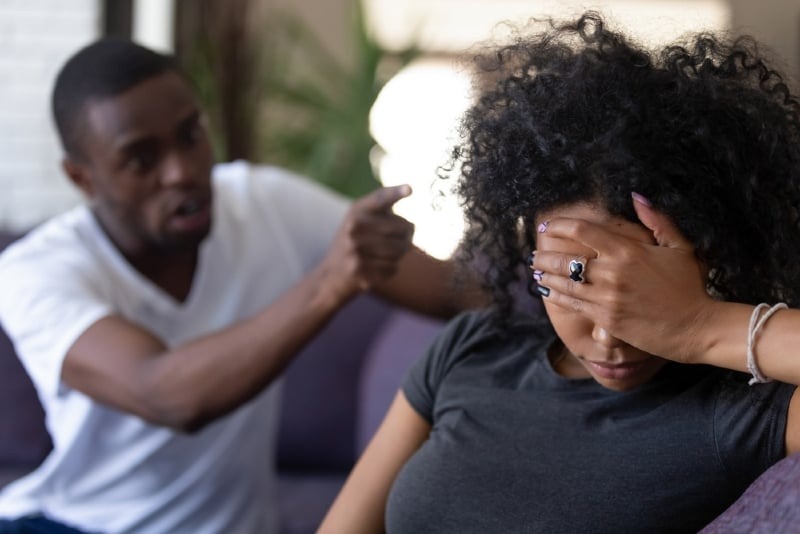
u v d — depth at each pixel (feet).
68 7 9.25
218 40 10.14
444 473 2.97
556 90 2.75
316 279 4.12
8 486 5.90
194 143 4.76
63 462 4.94
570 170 2.64
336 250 4.06
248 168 5.56
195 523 5.02
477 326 3.28
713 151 2.61
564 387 2.94
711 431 2.68
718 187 2.62
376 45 11.18
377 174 10.86
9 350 6.86
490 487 2.88
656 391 2.80
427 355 3.32
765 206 2.67
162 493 4.98
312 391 7.02
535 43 2.97
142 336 4.41
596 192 2.64
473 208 3.06
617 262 2.52
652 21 3.41
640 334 2.54
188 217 4.77
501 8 14.12
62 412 4.84
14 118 9.28
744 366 2.50
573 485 2.77
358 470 3.36
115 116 4.61
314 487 6.70
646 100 2.66
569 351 3.04
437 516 2.94
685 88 2.67
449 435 3.03
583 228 2.55
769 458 2.64
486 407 3.01
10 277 4.73
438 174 3.19
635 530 2.71
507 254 3.12
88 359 4.39
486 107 2.96
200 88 10.05
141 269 5.03
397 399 3.37
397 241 4.05
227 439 5.02
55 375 4.52
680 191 2.59
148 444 4.91
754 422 2.65
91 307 4.54
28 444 6.81
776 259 2.72
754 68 2.78
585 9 3.30
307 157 11.12
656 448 2.72
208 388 4.10
